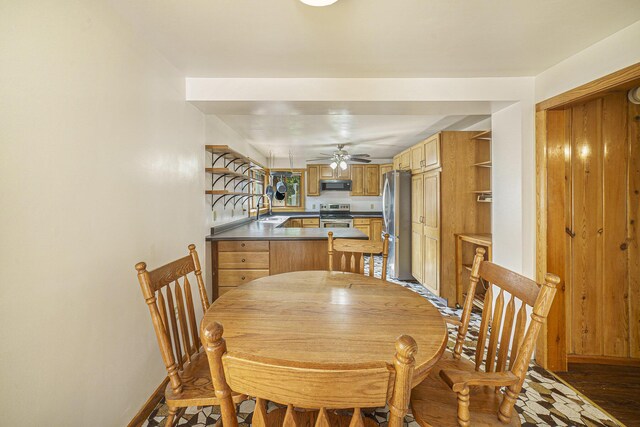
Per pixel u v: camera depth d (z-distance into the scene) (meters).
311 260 2.81
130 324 1.48
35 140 0.98
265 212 5.98
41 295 1.00
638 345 2.06
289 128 3.69
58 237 1.06
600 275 2.08
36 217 0.98
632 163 2.03
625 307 2.06
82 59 1.17
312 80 2.16
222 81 2.15
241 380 0.57
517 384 0.93
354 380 0.53
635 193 2.03
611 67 1.61
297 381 0.54
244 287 1.57
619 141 2.04
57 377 1.06
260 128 3.70
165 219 1.85
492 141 2.49
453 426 0.96
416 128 3.67
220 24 1.49
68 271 1.10
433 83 2.17
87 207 1.20
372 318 1.17
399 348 0.52
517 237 2.20
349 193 6.44
